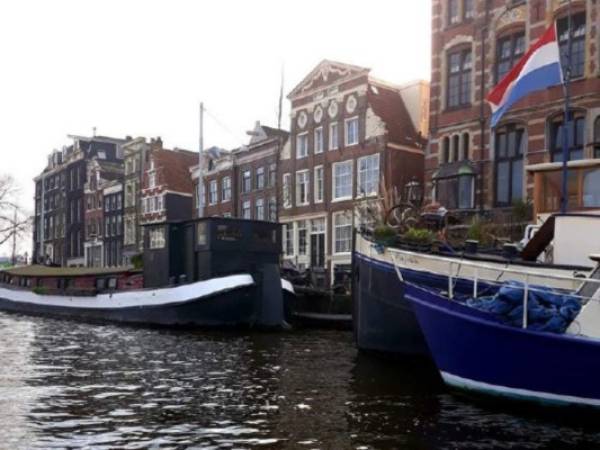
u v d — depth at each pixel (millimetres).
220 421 8648
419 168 31094
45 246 71438
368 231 14375
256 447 7438
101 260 59594
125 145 56469
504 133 23703
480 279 11344
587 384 8492
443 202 24844
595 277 9070
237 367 13250
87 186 62688
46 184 72000
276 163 37531
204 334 20297
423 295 9984
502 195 23578
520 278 10969
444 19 26094
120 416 8930
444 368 9898
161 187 50562
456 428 8227
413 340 13086
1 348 16625
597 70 20734
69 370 12930
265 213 38688
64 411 9219
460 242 14562
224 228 22641
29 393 10500
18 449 7324
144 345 17266
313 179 34500
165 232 23938
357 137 32000
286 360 14227
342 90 32906
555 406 8742
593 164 12586
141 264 30203
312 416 8891
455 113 25391
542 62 12406
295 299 23875
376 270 13594
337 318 22172
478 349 9250
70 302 28016
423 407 9344
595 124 20781
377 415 8914
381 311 13570
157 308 22734
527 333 8703
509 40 23750
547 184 13266
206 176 45031
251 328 21625
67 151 67312
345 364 13547
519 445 7551
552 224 11531
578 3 21297
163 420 8703
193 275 23141
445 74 25984
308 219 34656
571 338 8461
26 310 31375
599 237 10766
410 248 12906
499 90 13438
